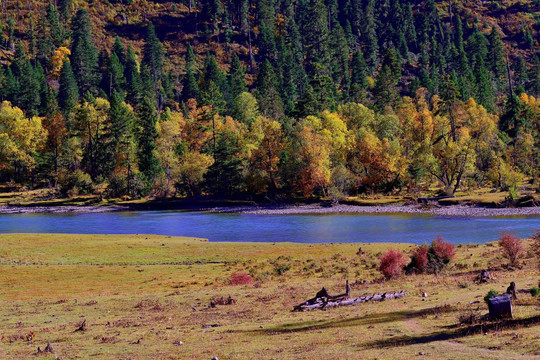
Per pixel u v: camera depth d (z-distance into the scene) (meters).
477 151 126.31
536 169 127.50
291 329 24.31
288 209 115.12
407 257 50.09
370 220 92.19
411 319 23.53
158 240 71.31
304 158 123.69
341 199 118.12
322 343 20.70
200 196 134.50
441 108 131.00
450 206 102.44
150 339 24.41
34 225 99.50
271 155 133.25
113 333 26.48
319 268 49.22
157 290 42.75
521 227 75.06
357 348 19.34
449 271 41.34
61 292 43.00
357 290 34.62
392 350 18.44
